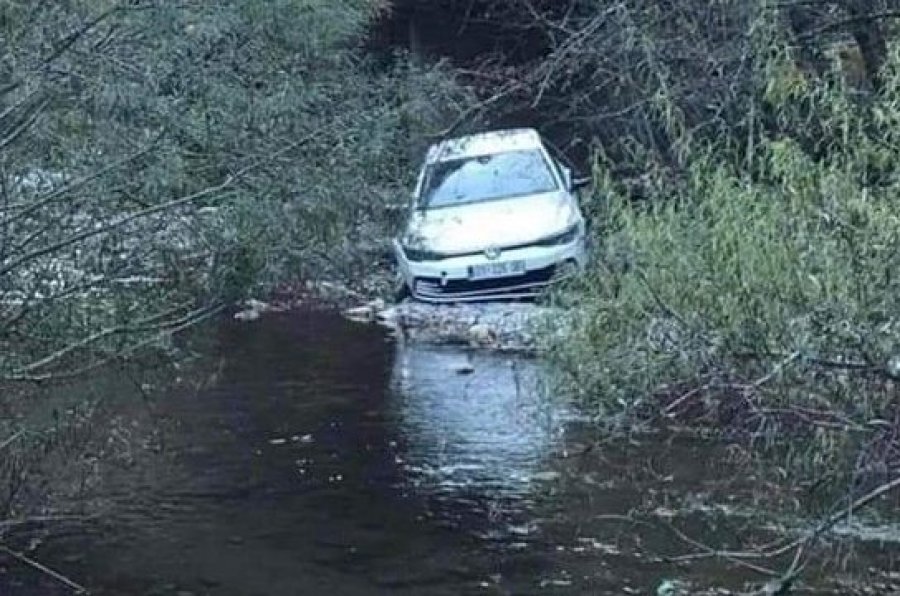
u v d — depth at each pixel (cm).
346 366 1697
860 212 731
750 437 839
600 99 1084
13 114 902
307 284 1227
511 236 1923
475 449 1305
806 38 820
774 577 878
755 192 809
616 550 1011
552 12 1277
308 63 1065
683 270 826
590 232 1121
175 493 1182
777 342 761
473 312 1912
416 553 1030
